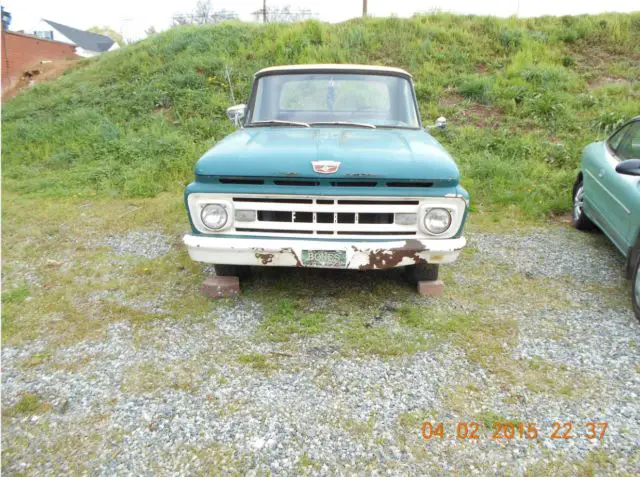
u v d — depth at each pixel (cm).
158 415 257
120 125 991
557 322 358
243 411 260
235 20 1566
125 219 594
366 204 330
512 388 281
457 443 239
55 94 1218
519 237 546
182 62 1202
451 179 329
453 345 324
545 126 930
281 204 330
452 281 426
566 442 241
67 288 407
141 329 343
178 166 782
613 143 499
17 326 346
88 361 305
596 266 466
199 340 328
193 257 344
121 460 227
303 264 335
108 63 1362
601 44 1286
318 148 344
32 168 824
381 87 459
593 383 287
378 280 421
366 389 279
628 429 249
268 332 337
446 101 1046
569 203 643
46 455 230
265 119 446
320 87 456
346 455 231
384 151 345
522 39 1262
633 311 368
